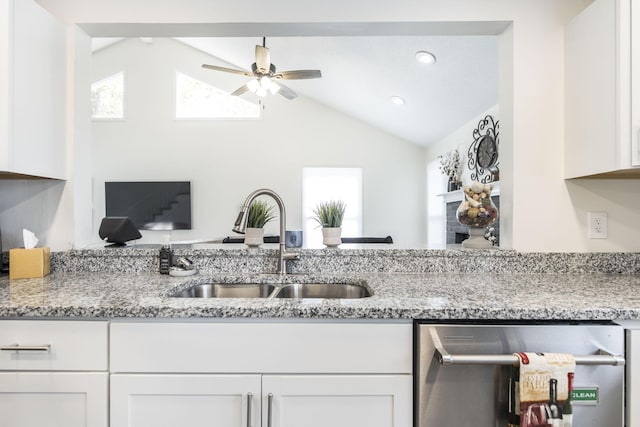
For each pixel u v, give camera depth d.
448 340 0.97
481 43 2.90
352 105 5.71
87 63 1.63
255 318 0.99
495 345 0.96
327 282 1.46
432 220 6.01
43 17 1.39
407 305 0.99
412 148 6.36
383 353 0.99
